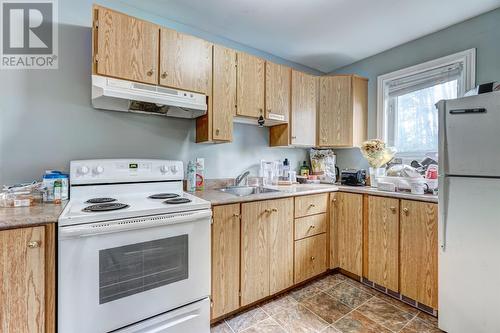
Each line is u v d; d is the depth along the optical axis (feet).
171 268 4.45
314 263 7.13
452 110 4.91
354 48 8.23
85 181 5.07
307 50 8.38
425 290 5.62
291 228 6.60
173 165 6.14
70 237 3.52
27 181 4.99
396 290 6.20
